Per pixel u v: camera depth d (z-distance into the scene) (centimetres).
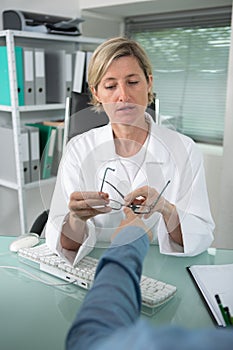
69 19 254
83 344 37
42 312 88
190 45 279
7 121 252
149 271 108
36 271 107
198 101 281
